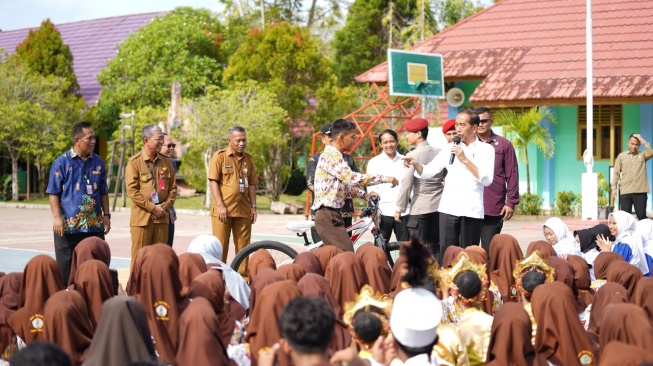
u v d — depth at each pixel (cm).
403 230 988
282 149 2686
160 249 574
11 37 4388
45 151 2916
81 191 880
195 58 3088
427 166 884
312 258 721
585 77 2238
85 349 534
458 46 2538
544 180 2322
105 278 590
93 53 4031
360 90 3061
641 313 469
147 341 479
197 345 468
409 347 450
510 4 2641
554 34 2453
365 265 690
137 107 3116
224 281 652
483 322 558
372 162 1037
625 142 2253
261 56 2753
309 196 2203
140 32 3178
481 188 877
